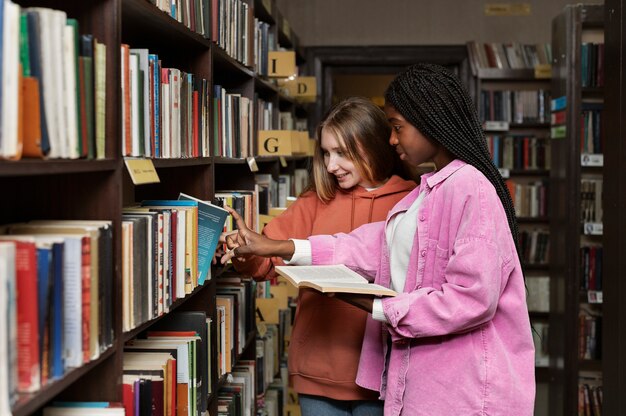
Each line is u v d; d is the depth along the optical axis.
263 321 3.27
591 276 5.12
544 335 5.86
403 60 6.18
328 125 2.27
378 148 2.28
